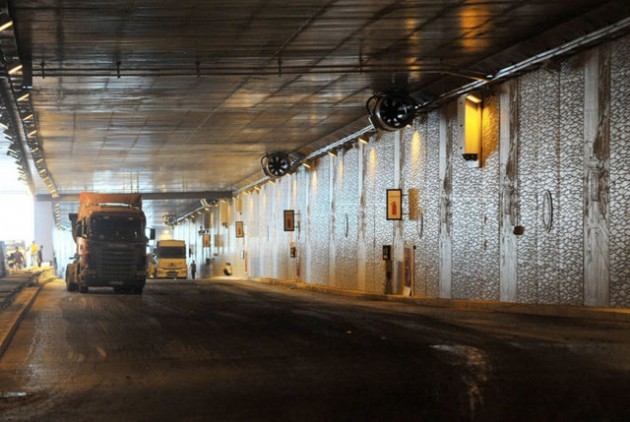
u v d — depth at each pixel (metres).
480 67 25.58
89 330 19.56
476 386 10.43
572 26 20.84
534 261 24.20
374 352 14.15
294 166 49.38
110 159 49.75
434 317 21.67
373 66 25.67
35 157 45.62
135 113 34.00
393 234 35.22
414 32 21.77
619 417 8.41
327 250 44.81
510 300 25.56
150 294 37.66
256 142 44.12
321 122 37.62
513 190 25.31
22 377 12.46
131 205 40.88
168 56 23.94
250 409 9.40
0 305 24.39
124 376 12.21
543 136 23.61
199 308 27.05
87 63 24.58
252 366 12.87
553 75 23.06
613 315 19.27
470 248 28.20
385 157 36.19
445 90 28.80
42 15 19.14
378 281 36.84
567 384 10.38
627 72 19.89
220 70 25.98
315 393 10.30
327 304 29.28
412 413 8.92
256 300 32.34
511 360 12.60
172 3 18.42
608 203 20.70
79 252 38.97
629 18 18.98
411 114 30.39
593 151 21.30
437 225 30.80
